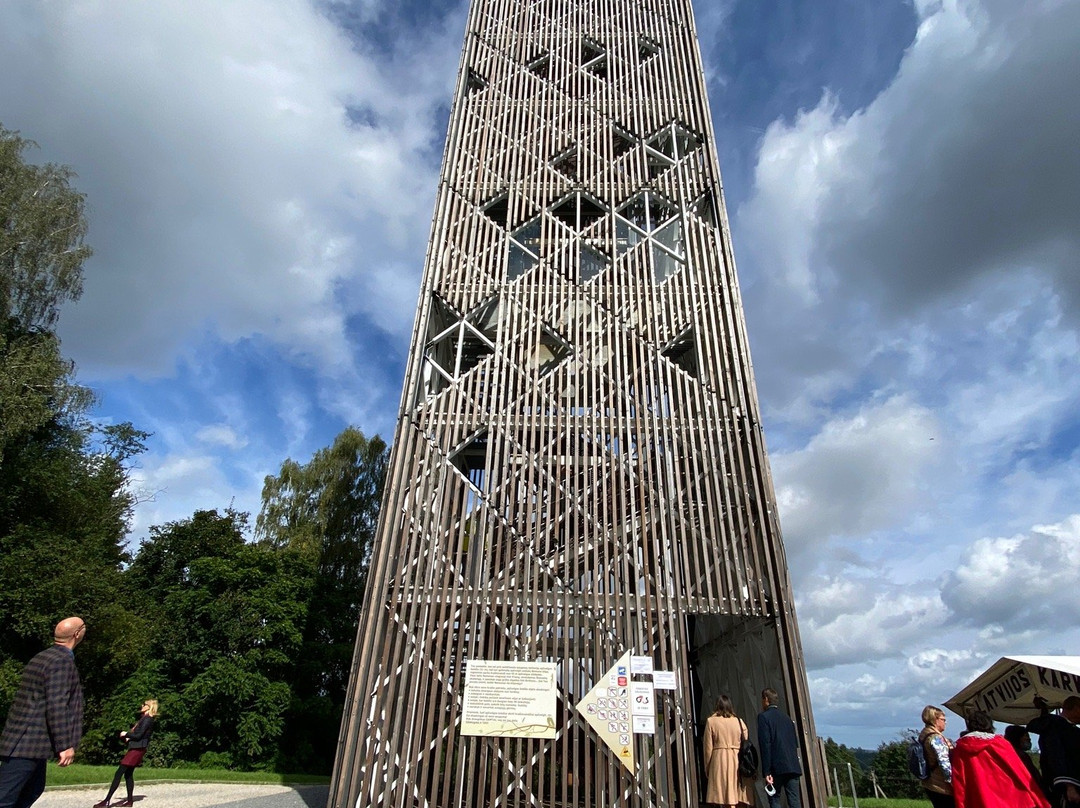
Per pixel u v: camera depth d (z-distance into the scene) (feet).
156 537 85.61
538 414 41.52
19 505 70.28
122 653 67.56
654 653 34.78
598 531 37.50
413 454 39.55
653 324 45.16
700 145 54.39
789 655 34.94
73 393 74.90
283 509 109.81
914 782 61.26
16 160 76.74
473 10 62.03
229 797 42.11
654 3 62.49
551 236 49.14
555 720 32.58
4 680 57.06
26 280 74.69
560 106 55.83
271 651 74.69
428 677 33.81
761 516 38.37
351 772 31.83
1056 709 31.37
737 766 28.25
